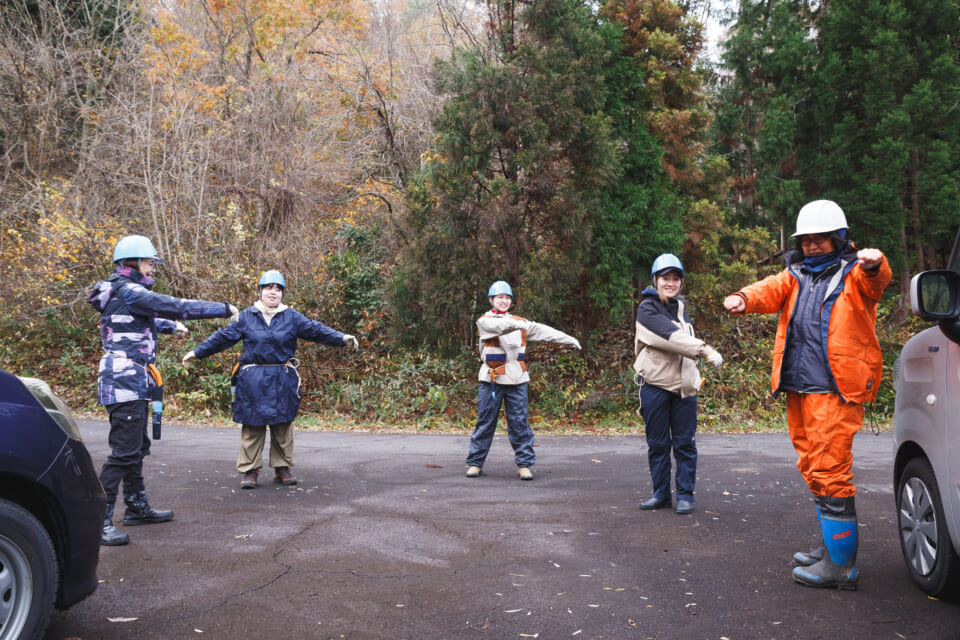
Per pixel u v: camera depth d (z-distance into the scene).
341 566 4.23
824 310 3.86
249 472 6.61
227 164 17.70
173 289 15.95
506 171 12.76
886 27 16.05
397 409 13.14
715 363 5.37
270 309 6.73
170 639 3.18
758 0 19.17
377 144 19.97
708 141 14.95
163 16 21.64
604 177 12.38
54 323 16.14
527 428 7.18
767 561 4.34
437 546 4.67
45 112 17.52
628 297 13.59
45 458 3.03
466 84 12.09
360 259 16.64
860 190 15.88
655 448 5.77
